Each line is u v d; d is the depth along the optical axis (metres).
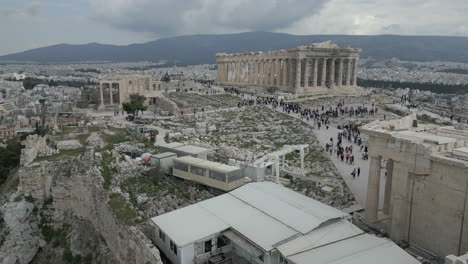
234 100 147.50
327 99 150.50
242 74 196.62
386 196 50.12
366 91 179.50
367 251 36.38
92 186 56.94
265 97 151.50
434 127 53.81
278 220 42.22
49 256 57.41
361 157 76.81
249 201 47.31
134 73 159.12
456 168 38.88
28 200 63.28
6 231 60.06
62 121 115.62
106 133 86.81
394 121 53.38
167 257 42.50
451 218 39.84
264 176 61.38
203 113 122.62
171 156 65.31
